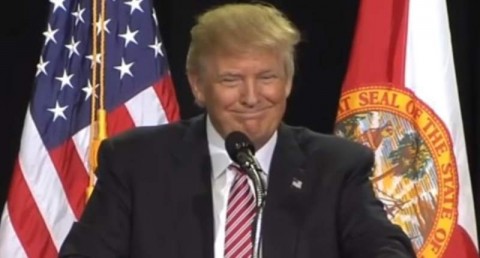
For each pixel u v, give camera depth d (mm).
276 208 7492
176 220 7547
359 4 13031
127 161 7832
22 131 12508
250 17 7348
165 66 12109
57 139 11797
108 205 7715
